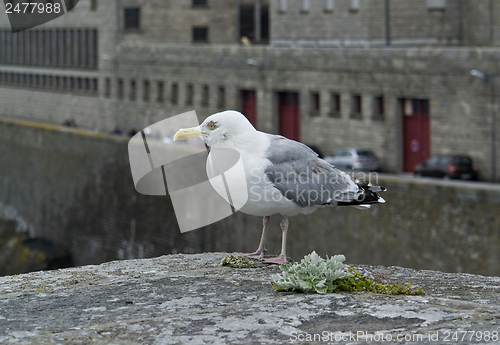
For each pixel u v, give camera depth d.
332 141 44.75
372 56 41.62
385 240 29.28
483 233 26.30
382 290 5.96
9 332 5.09
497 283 6.52
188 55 54.09
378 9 45.81
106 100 62.53
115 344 4.85
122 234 45.88
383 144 41.72
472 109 37.06
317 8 49.47
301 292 5.94
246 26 65.81
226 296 5.84
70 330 5.12
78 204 51.03
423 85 39.19
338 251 30.91
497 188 25.95
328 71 44.34
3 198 60.62
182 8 63.06
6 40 72.44
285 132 48.53
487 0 43.41
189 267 6.96
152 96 57.88
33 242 54.41
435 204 27.62
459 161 36.03
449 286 6.39
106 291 6.06
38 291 6.10
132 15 61.75
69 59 65.88
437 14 44.41
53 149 53.94
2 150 60.56
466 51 37.00
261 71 48.62
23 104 72.12
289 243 32.78
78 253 51.34
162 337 4.95
